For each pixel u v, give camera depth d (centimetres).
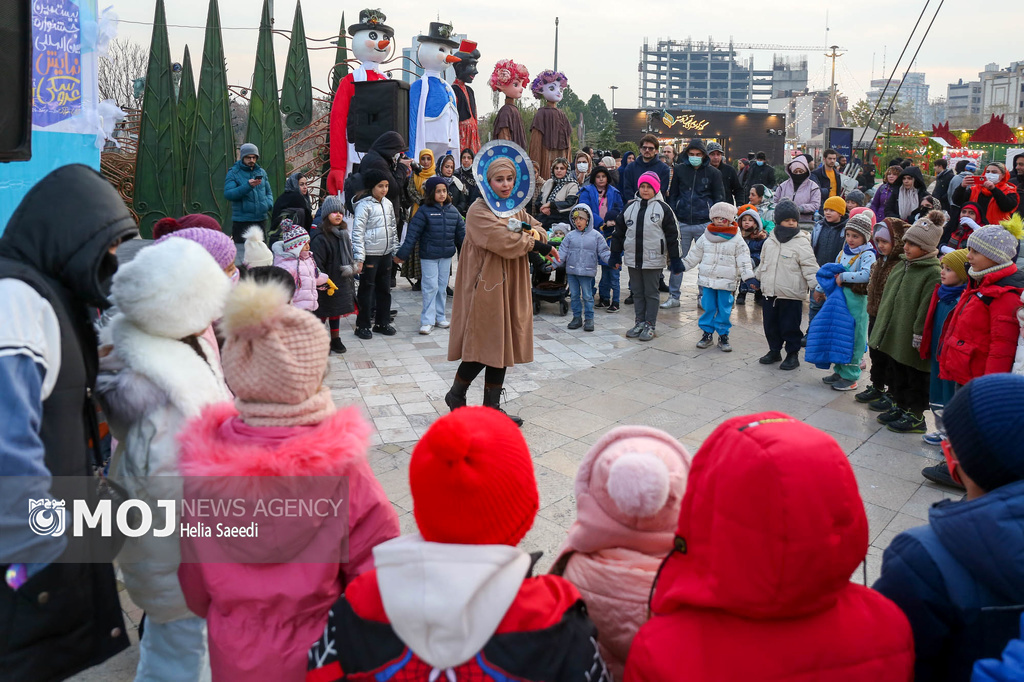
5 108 245
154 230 405
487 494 132
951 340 431
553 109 1302
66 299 181
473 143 1412
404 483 436
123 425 203
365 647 136
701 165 973
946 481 440
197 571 178
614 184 1084
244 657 170
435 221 773
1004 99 17438
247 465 163
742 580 133
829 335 602
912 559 157
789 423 140
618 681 182
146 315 199
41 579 167
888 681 140
